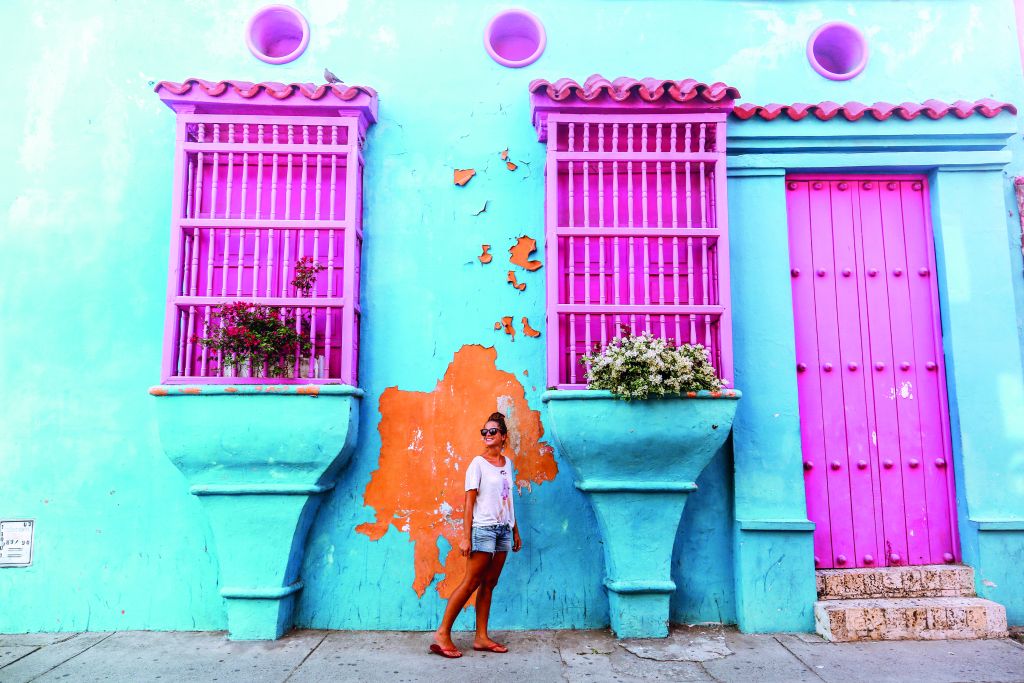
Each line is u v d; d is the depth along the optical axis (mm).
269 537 4551
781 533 4695
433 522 4840
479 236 5117
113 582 4789
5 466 4875
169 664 4109
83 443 4906
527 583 4801
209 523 4816
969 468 4824
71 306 5023
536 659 4188
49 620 4746
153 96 5215
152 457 4906
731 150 5059
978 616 4461
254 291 4676
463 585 4254
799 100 5316
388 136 5195
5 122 5172
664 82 4578
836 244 5168
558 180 5066
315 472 4574
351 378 4672
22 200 5109
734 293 4953
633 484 4547
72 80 5215
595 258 4945
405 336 5004
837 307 5109
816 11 5410
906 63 5359
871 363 5074
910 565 4887
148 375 4969
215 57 5238
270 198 5016
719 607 4789
